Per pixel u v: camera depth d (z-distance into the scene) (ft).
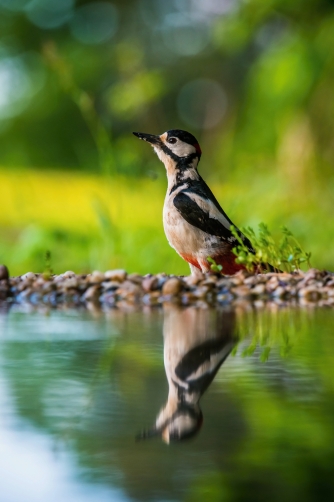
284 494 13.55
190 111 140.87
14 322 29.45
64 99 141.38
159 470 14.30
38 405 17.92
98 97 132.87
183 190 37.68
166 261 55.67
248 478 14.03
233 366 21.71
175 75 139.95
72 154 142.72
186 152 38.58
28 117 143.43
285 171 79.05
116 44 134.51
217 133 125.08
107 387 19.47
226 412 17.30
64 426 16.48
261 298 35.32
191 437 15.85
